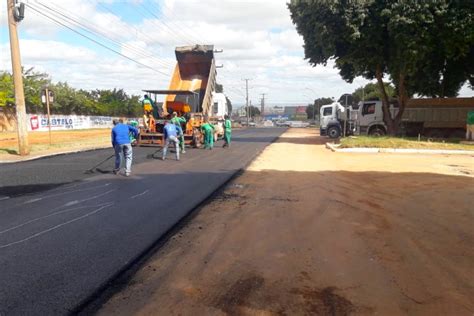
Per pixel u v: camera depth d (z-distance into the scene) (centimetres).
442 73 3048
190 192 961
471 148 2002
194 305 411
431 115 2958
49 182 1078
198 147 2209
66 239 616
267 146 2386
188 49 2361
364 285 458
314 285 457
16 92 1714
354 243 601
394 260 534
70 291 443
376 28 2402
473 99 2895
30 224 693
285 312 396
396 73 2597
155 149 2039
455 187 1041
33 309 404
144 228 672
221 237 629
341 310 401
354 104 3378
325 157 1766
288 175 1231
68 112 5119
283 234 644
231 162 1542
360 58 2639
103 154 1789
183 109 2297
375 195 942
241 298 426
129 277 480
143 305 411
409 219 735
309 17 2503
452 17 2233
